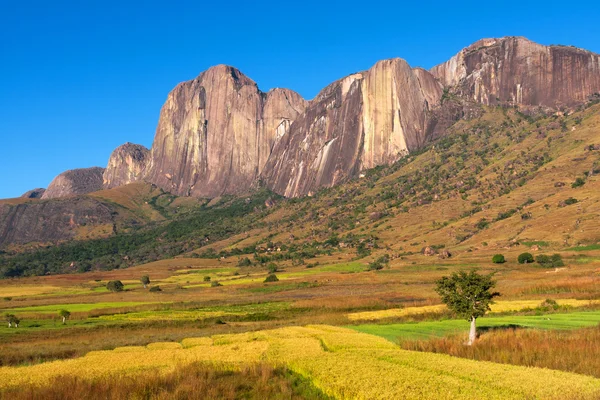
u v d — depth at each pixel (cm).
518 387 2542
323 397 2800
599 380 2681
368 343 4228
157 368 3434
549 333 4228
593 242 13650
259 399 2816
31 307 9931
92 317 8281
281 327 6044
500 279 10269
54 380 3084
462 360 3356
